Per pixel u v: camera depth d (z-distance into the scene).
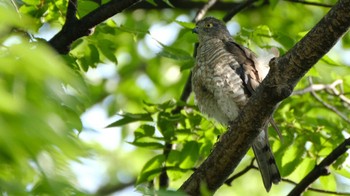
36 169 3.47
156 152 18.77
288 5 18.36
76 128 4.06
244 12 18.56
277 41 12.00
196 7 17.83
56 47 10.07
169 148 11.89
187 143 11.48
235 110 11.84
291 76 7.81
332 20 7.45
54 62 3.51
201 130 11.96
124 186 18.30
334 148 11.77
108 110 18.69
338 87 14.70
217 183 8.73
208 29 12.80
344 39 17.58
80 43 11.39
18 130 3.31
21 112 3.32
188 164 11.42
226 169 8.61
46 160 3.41
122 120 11.17
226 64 11.95
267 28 12.16
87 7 10.63
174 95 19.16
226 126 12.09
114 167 18.20
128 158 18.64
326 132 12.25
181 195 4.32
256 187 19.38
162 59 19.30
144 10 17.86
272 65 7.82
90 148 3.79
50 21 11.23
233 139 8.37
